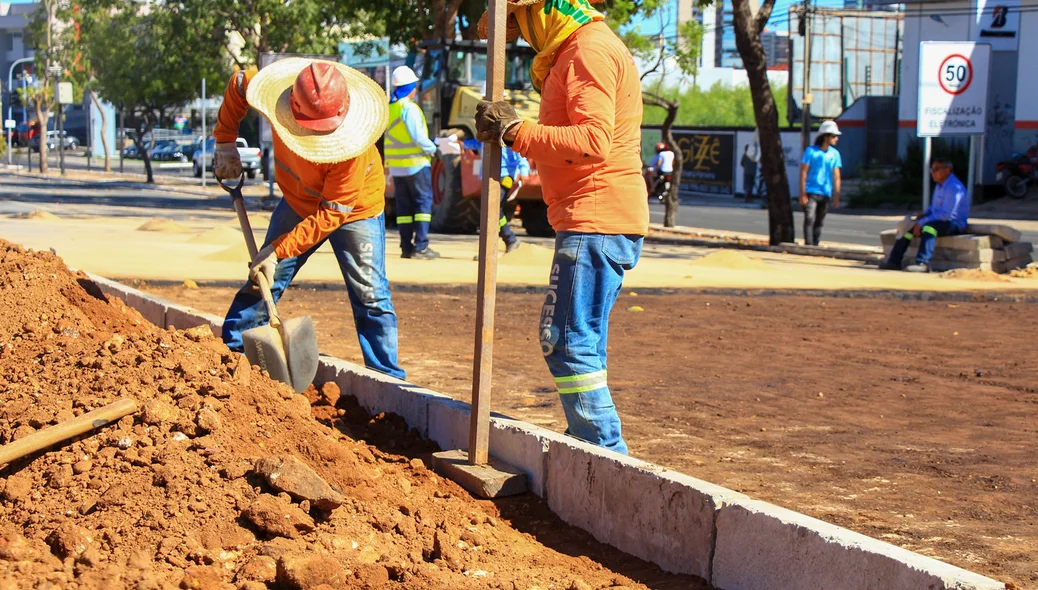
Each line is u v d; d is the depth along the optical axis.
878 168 36.50
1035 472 5.10
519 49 19.91
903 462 5.25
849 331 9.66
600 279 4.48
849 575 3.02
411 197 13.52
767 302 11.60
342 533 3.58
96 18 39.62
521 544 3.87
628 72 4.41
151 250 13.09
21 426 4.03
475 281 11.67
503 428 4.61
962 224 14.62
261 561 3.26
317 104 5.10
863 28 40.06
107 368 4.55
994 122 33.56
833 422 6.09
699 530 3.54
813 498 4.63
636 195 4.48
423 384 6.81
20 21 76.88
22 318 5.68
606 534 3.96
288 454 4.06
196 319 6.88
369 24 32.47
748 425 5.97
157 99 38.66
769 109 19.03
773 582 3.26
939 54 17.14
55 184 37.03
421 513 3.95
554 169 4.50
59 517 3.46
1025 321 10.52
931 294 12.27
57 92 39.22
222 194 33.09
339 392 5.72
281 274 5.77
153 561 3.24
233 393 4.28
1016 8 33.25
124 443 3.85
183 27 35.91
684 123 52.91
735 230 24.91
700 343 8.83
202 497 3.59
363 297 5.87
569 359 4.52
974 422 6.15
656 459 5.20
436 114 19.58
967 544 4.06
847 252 17.25
